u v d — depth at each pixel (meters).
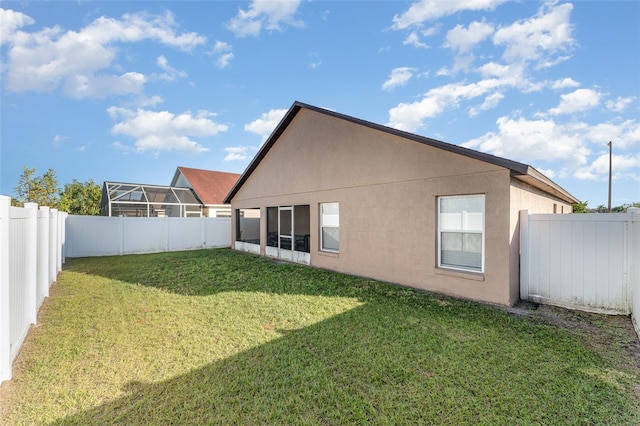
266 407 2.91
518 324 5.00
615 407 2.88
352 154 9.12
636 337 4.51
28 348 4.18
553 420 2.69
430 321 5.14
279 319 5.31
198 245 17.16
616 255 5.54
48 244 7.20
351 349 4.11
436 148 7.03
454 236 6.91
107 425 2.67
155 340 4.45
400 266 7.81
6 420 2.73
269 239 13.74
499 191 6.08
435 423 2.67
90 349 4.15
